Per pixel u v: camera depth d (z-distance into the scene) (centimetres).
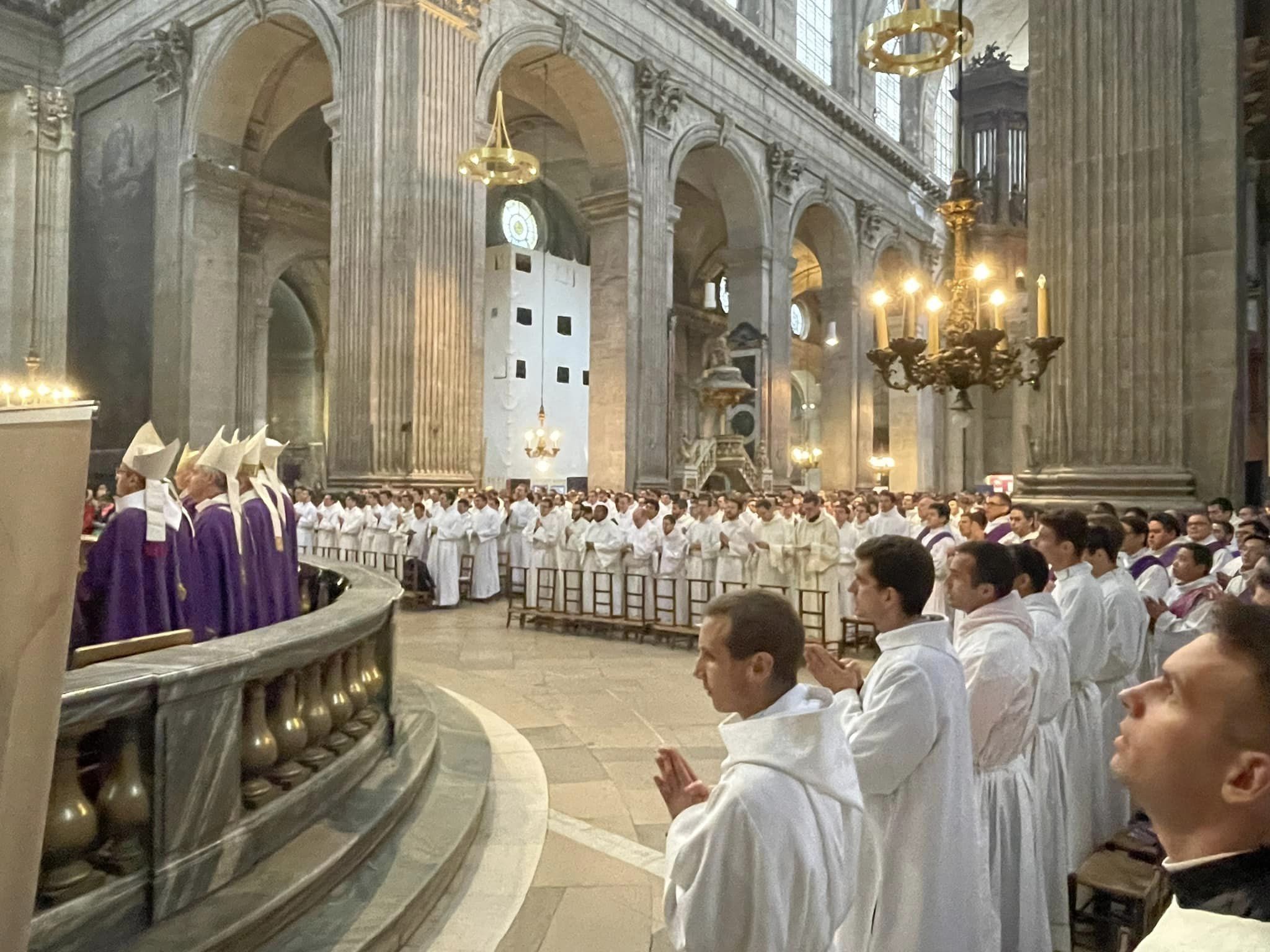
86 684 251
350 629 387
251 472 591
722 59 2397
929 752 248
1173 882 101
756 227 2527
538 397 2638
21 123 2095
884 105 3334
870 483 3011
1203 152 779
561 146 2828
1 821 105
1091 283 816
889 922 247
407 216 1537
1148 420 786
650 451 2086
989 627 306
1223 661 105
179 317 1961
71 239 2245
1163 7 793
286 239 2386
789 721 180
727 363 2423
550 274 2692
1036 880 299
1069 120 833
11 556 109
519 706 708
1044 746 340
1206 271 772
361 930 304
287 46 1934
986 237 3528
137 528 456
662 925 356
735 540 1078
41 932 240
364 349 1536
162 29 1997
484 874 396
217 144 1995
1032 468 866
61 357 2100
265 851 327
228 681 301
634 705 712
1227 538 687
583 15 1939
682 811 193
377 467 1512
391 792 411
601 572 1107
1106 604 429
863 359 3017
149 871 272
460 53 1616
